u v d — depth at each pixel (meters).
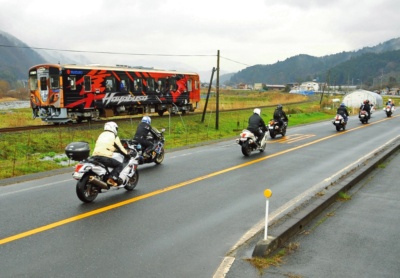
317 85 190.12
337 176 11.48
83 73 25.31
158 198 9.07
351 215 7.63
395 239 6.34
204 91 119.06
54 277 5.12
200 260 5.67
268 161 14.19
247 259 5.59
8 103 76.94
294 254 5.75
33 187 10.28
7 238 6.50
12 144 18.20
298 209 7.84
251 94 112.31
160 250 6.04
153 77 30.89
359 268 5.27
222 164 13.59
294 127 29.23
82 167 8.41
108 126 9.15
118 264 5.53
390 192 9.41
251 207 8.36
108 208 8.23
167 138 23.09
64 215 7.76
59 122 24.84
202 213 7.94
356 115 43.41
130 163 9.42
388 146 16.33
